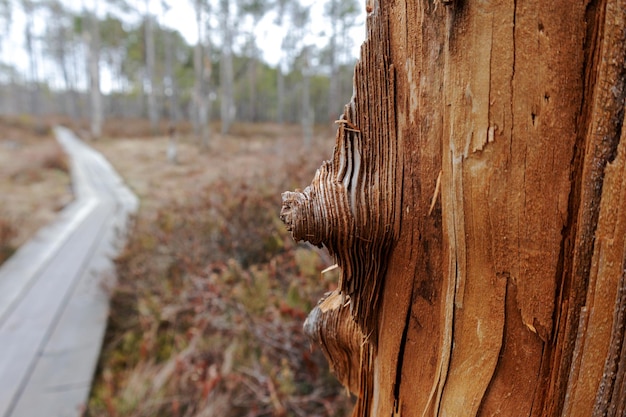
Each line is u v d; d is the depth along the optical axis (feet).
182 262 9.16
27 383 6.99
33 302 10.09
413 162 1.46
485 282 1.37
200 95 44.21
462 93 1.30
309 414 5.73
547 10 1.13
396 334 1.67
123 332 8.92
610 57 1.06
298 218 1.49
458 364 1.49
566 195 1.18
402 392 1.73
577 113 1.13
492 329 1.39
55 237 15.72
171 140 36.32
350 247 1.54
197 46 43.62
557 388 1.28
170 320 8.38
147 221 12.80
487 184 1.30
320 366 5.90
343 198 1.50
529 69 1.18
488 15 1.21
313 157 11.47
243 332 7.02
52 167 36.76
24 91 111.55
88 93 98.22
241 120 78.07
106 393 6.30
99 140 59.26
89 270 12.07
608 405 1.18
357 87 1.52
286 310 5.73
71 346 8.14
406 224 1.51
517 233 1.28
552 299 1.25
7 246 14.37
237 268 7.36
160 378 6.57
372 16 1.48
